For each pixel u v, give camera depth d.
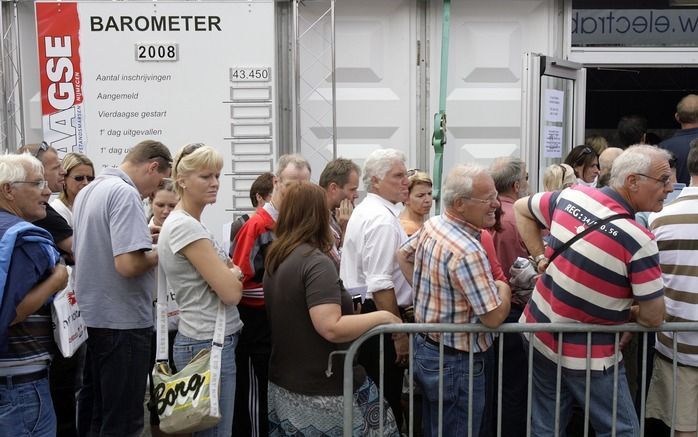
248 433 3.82
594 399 3.15
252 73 4.71
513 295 3.81
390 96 5.03
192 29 4.68
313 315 2.94
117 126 4.72
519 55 5.10
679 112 5.35
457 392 3.19
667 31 5.38
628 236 2.95
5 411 2.84
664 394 3.42
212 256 3.10
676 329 3.10
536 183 4.99
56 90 4.70
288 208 3.12
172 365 4.01
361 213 3.64
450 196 3.13
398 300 3.76
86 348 3.92
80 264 3.45
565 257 3.10
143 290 3.51
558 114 5.26
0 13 4.72
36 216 2.99
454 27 5.04
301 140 4.97
